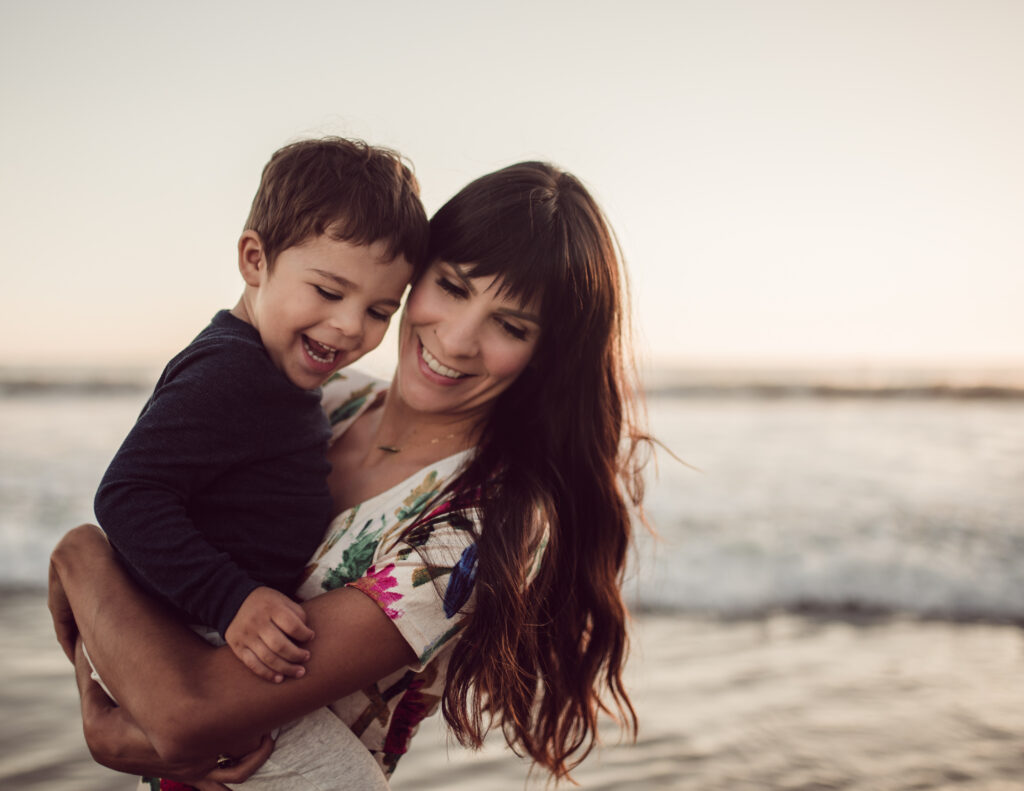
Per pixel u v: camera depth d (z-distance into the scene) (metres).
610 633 2.05
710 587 7.84
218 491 1.56
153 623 1.46
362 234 1.62
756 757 4.37
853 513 10.53
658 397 23.77
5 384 21.28
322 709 1.61
